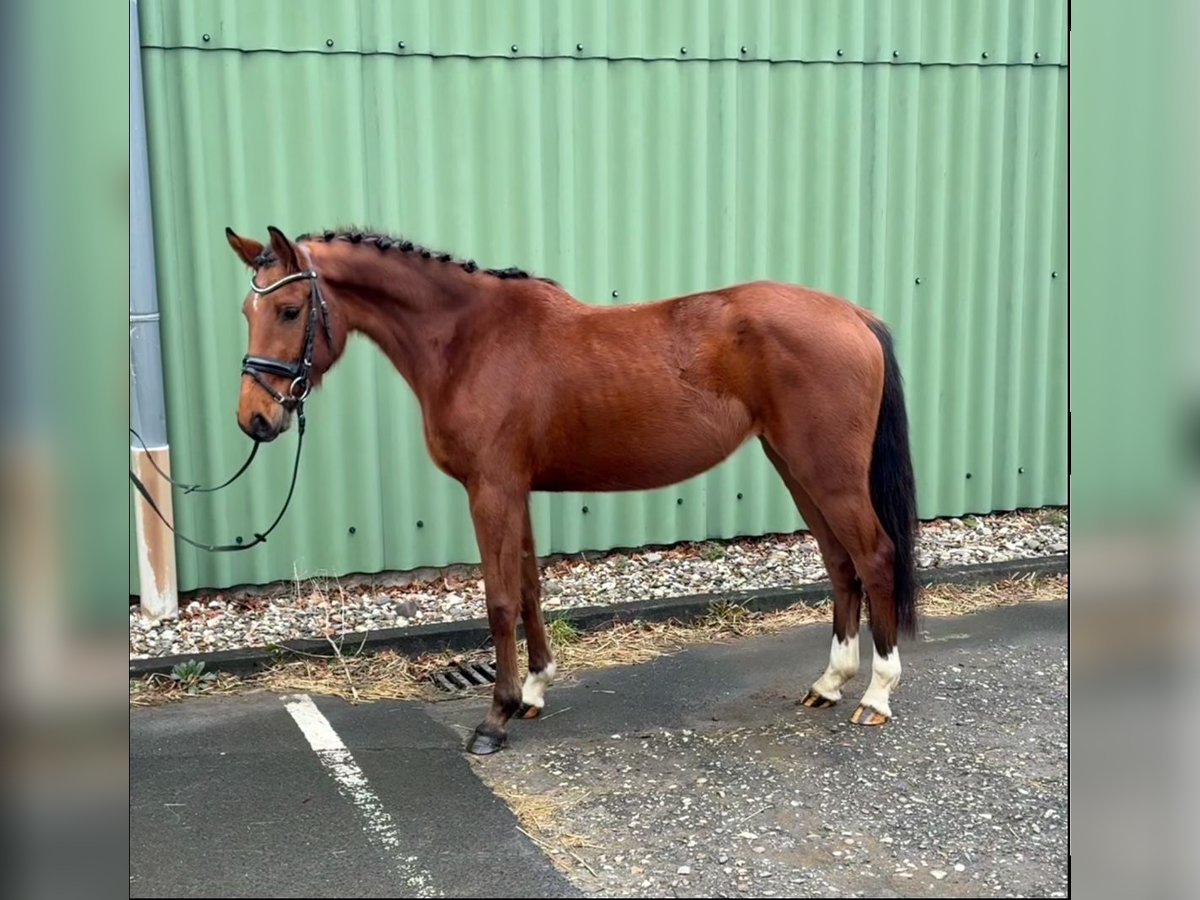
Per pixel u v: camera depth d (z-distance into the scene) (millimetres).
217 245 4633
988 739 3600
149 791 3285
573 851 2920
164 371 4605
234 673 4238
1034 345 5961
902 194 5578
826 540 3816
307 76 4625
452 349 3555
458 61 4805
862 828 3016
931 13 5469
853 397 3498
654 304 3656
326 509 4879
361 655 4418
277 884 2764
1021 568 5309
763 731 3693
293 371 3371
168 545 4512
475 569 5160
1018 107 5715
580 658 4445
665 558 5387
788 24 5238
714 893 2701
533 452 3570
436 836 3006
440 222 4902
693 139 5180
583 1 4934
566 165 5020
